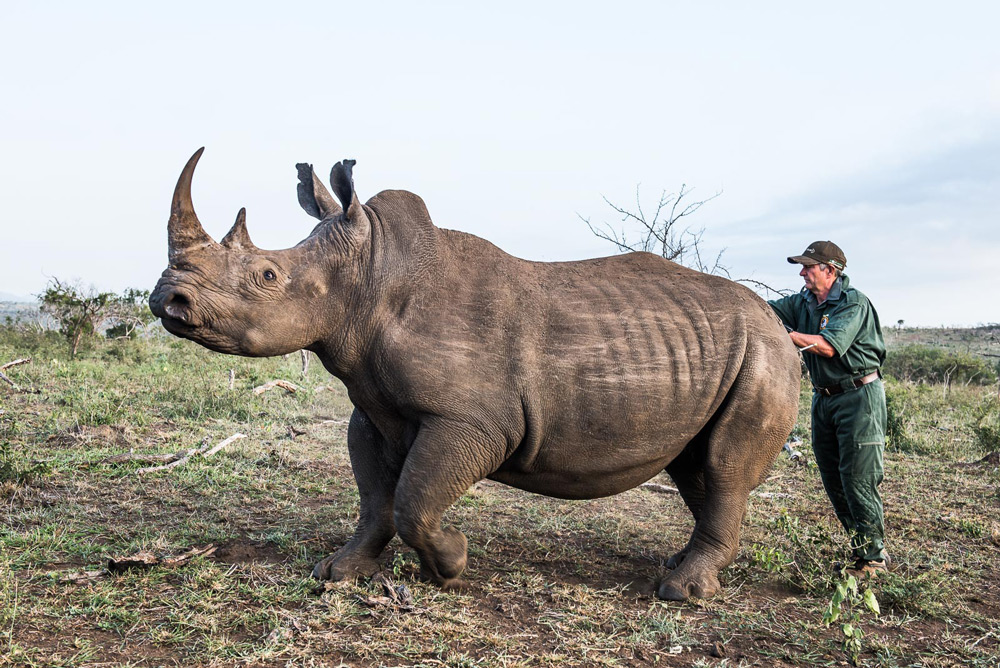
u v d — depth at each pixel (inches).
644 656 151.8
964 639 167.0
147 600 162.2
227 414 398.3
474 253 182.5
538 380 171.6
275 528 221.1
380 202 181.0
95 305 749.9
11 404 379.2
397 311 172.7
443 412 167.8
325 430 381.7
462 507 254.2
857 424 207.6
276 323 164.9
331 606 161.6
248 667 136.4
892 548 229.3
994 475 341.1
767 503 281.4
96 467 271.6
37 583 168.1
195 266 158.2
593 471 181.6
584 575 197.8
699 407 183.3
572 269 189.6
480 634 155.1
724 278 201.2
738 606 179.3
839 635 165.8
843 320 205.8
